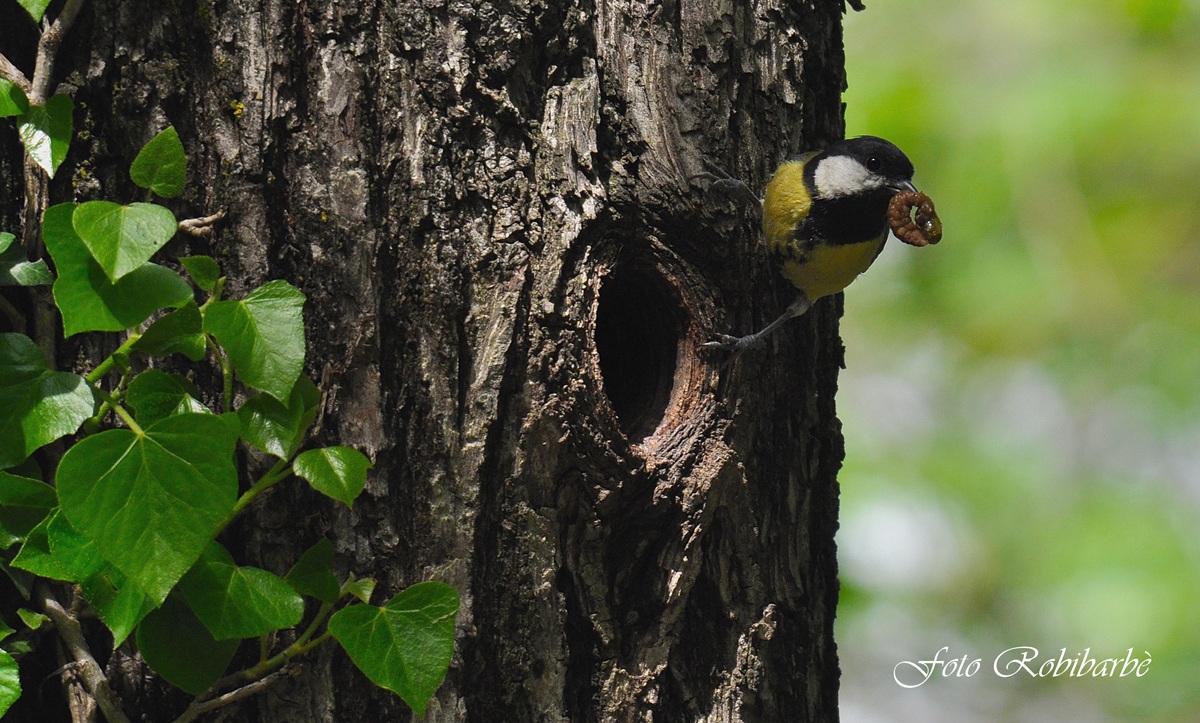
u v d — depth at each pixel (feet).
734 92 17.71
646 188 16.47
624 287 17.46
